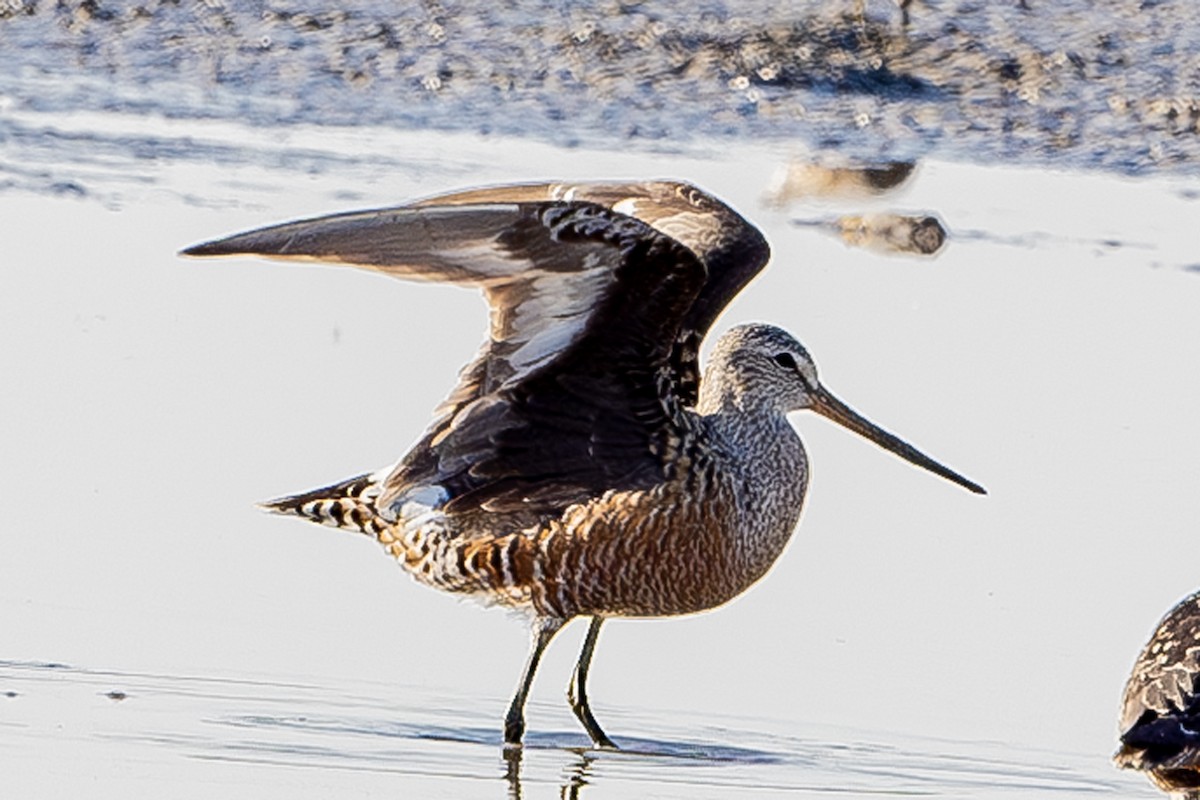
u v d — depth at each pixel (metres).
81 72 23.88
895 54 26.33
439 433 12.34
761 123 24.31
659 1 27.41
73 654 12.73
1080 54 26.86
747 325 13.27
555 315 11.94
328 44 25.36
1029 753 12.50
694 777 11.93
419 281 11.40
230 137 22.17
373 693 12.76
